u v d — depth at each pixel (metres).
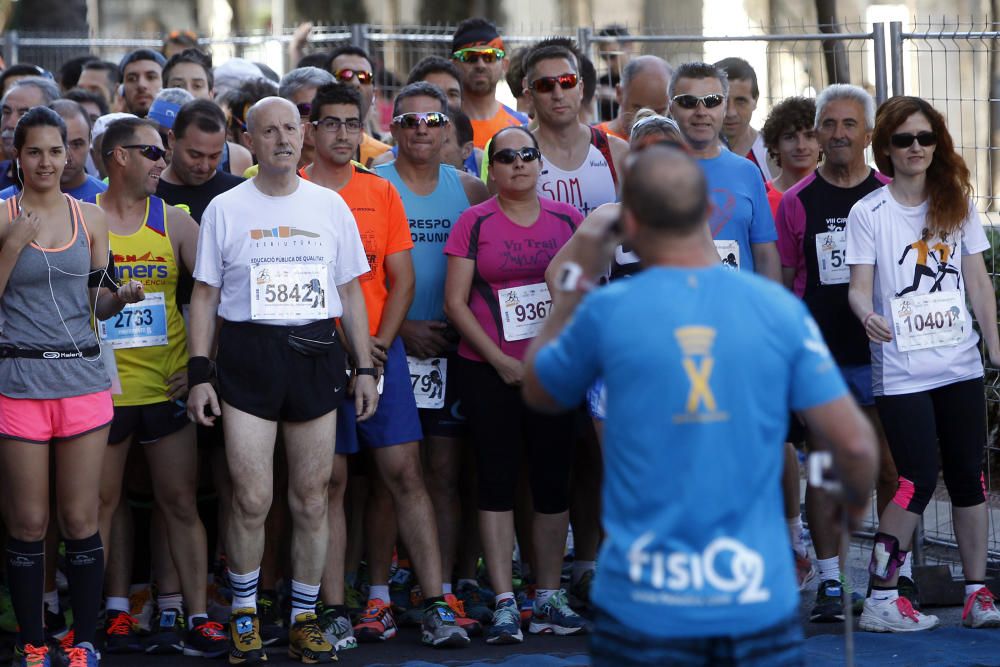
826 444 9.45
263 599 18.67
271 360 16.45
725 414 8.99
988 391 23.52
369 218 18.27
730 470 8.97
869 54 27.48
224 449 18.42
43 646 16.09
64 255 15.77
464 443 19.72
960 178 17.78
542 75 19.42
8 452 15.64
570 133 19.80
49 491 17.95
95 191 19.70
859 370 19.56
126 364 17.28
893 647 17.02
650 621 8.90
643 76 22.94
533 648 17.77
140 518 18.73
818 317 19.61
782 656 8.95
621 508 9.16
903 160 17.72
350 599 19.66
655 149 9.56
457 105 22.89
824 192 19.66
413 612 19.44
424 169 19.47
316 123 18.17
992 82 24.28
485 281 18.28
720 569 8.88
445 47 33.91
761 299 9.23
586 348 9.38
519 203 18.36
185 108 18.75
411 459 18.19
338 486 18.08
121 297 15.79
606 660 9.06
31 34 46.28
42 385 15.60
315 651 16.98
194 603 17.88
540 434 18.06
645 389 9.05
